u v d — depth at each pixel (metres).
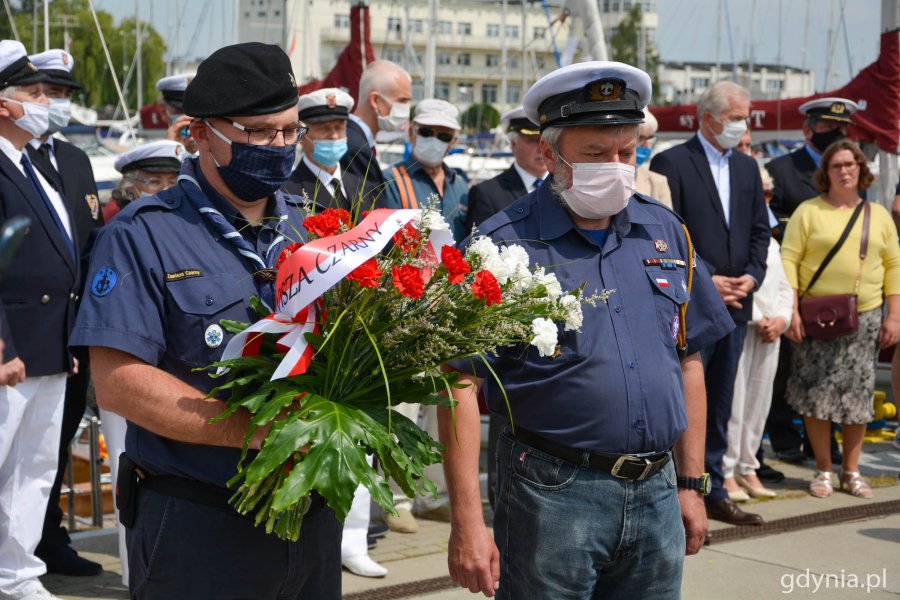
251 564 2.35
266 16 20.56
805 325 6.06
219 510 2.33
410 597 4.36
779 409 7.09
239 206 2.45
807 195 6.91
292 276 2.16
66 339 4.15
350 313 2.17
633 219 2.83
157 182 4.77
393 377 2.22
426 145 5.38
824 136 6.92
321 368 2.20
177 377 2.31
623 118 2.67
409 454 2.26
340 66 11.79
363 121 5.50
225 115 2.31
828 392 6.04
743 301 5.52
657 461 2.68
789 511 5.82
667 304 2.79
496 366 2.72
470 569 2.64
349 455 2.07
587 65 2.70
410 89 5.58
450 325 2.21
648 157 6.21
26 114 4.12
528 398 2.67
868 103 9.10
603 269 2.75
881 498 6.15
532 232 2.79
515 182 5.43
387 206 5.23
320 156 4.59
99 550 4.96
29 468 4.12
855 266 6.10
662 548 2.70
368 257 2.11
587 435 2.63
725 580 4.64
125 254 2.29
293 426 2.08
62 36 39.44
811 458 7.19
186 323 2.29
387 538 5.26
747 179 5.61
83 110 29.73
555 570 2.64
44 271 4.08
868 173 6.31
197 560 2.33
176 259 2.31
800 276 6.26
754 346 6.02
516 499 2.70
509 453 2.74
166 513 2.35
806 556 5.01
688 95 55.00
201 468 2.32
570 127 2.70
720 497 5.59
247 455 2.30
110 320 2.24
